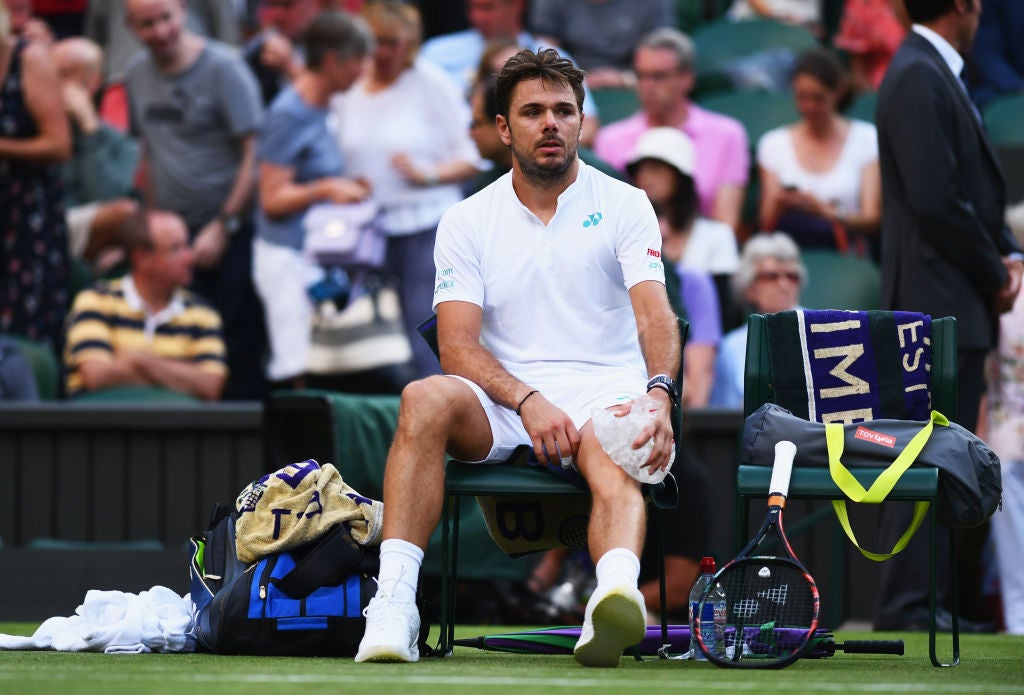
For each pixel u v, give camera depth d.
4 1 32.72
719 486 24.61
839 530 24.08
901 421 13.98
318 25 29.67
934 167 19.31
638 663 13.69
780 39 35.25
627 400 14.15
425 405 13.79
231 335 31.20
